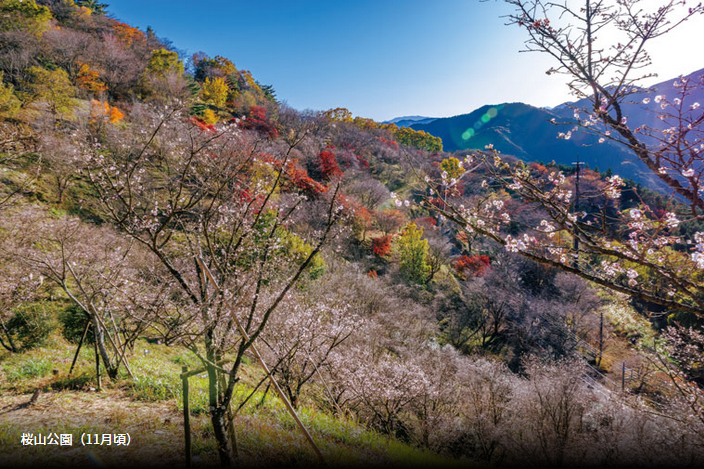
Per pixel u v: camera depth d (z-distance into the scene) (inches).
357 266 1480.1
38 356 446.9
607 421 520.4
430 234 1969.7
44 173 940.6
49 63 1736.0
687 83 163.0
